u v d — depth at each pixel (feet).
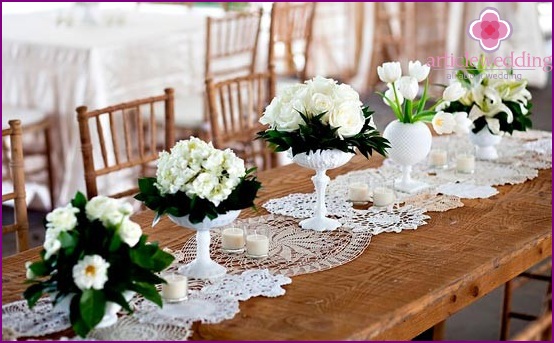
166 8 19.04
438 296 5.19
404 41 19.51
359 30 20.35
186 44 13.82
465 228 6.37
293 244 6.03
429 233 6.25
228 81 9.53
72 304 4.45
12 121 6.89
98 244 4.44
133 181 12.68
